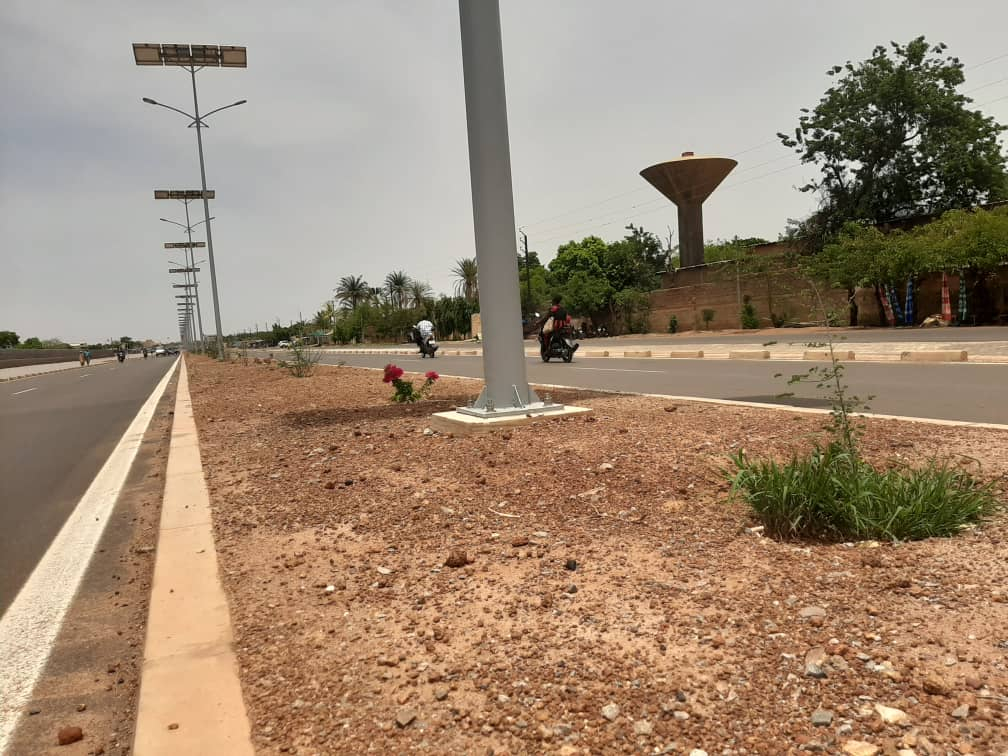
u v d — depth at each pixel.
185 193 44.88
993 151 34.84
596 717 2.30
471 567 3.76
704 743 2.12
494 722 2.31
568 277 70.00
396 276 89.94
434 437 7.72
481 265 8.07
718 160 49.78
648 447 6.25
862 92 36.94
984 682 2.32
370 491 5.58
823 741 2.09
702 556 3.69
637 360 21.27
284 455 7.56
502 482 5.47
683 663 2.58
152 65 33.09
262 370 26.36
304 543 4.48
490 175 7.95
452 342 65.75
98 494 7.12
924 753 2.00
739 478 4.26
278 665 2.85
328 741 2.30
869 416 7.76
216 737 2.37
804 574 3.33
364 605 3.39
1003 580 3.11
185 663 2.92
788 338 26.22
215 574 4.01
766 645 2.67
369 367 26.09
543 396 11.00
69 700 2.88
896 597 3.02
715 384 12.87
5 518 6.44
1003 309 27.33
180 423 11.55
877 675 2.41
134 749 2.32
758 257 39.53
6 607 4.06
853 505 3.84
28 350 63.41
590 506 4.74
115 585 4.32
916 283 29.94
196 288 72.44
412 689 2.57
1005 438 6.03
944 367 13.25
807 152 38.72
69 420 14.77
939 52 36.22
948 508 3.89
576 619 3.02
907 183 36.47
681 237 52.31
